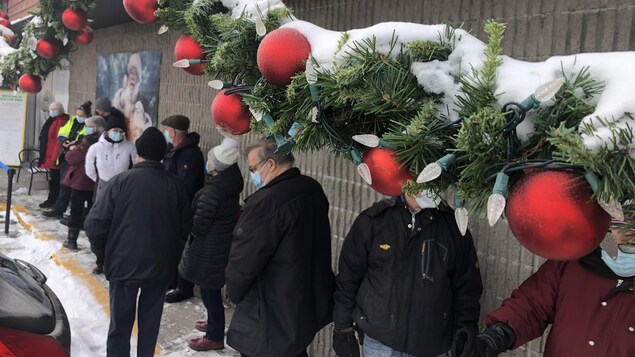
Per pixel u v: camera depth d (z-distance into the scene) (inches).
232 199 141.2
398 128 41.3
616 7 77.5
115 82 277.1
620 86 32.3
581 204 30.2
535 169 32.8
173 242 125.9
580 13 81.7
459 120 38.4
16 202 313.9
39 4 128.1
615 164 30.3
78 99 338.3
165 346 146.3
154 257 122.0
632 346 59.6
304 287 101.0
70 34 133.1
